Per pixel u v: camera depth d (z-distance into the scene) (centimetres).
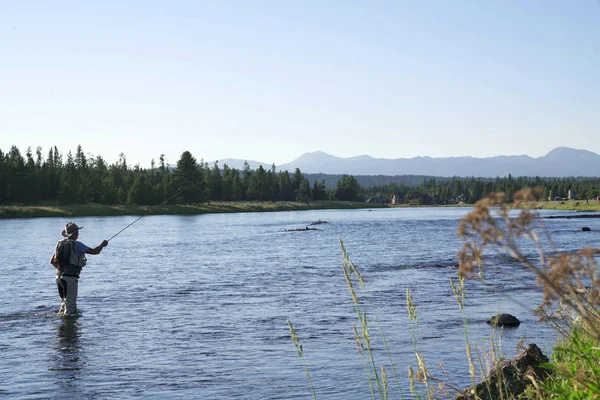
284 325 1324
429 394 454
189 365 1000
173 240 4572
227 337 1212
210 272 2434
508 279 1919
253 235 5219
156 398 828
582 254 220
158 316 1459
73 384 899
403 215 11300
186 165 13025
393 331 1221
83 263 1505
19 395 848
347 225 6988
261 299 1712
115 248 3797
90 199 11875
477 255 208
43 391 866
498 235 207
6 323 1379
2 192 10781
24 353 1094
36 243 3894
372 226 6669
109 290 1917
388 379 877
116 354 1082
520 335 1125
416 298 1658
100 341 1190
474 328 1219
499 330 1188
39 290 1898
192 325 1342
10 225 6350
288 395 824
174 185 12888
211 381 904
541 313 437
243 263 2809
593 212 11806
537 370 575
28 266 2578
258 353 1073
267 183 18388
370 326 1284
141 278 2238
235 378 916
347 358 1015
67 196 11400
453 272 2294
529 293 1645
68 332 1278
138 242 4344
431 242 4084
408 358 990
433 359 970
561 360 466
